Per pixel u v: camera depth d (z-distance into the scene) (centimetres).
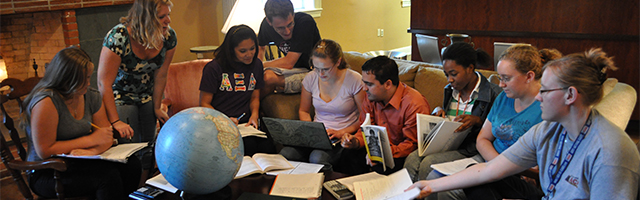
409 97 217
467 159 191
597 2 390
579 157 126
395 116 222
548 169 138
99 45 394
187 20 476
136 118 248
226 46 250
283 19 270
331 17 661
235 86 260
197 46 494
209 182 154
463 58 198
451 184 160
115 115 226
